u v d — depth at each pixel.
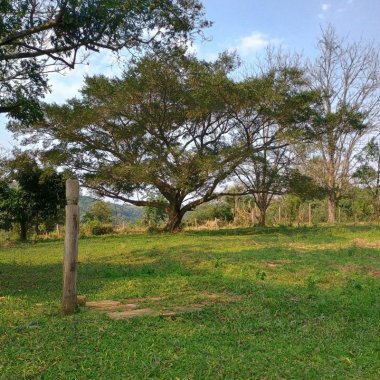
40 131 24.39
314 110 24.31
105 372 4.00
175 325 5.43
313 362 4.43
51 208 25.86
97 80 23.16
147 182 24.09
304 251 14.30
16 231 28.20
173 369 4.10
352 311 6.37
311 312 6.30
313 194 26.16
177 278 9.20
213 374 4.00
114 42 10.59
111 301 7.07
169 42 11.34
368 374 4.19
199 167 22.31
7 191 25.11
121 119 24.94
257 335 5.23
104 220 36.50
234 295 7.36
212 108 23.25
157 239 21.50
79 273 10.50
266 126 25.30
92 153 25.33
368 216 37.19
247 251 14.40
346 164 34.19
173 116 24.75
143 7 9.66
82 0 9.19
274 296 7.03
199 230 28.78
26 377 3.91
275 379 3.97
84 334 4.97
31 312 6.26
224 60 23.27
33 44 10.70
